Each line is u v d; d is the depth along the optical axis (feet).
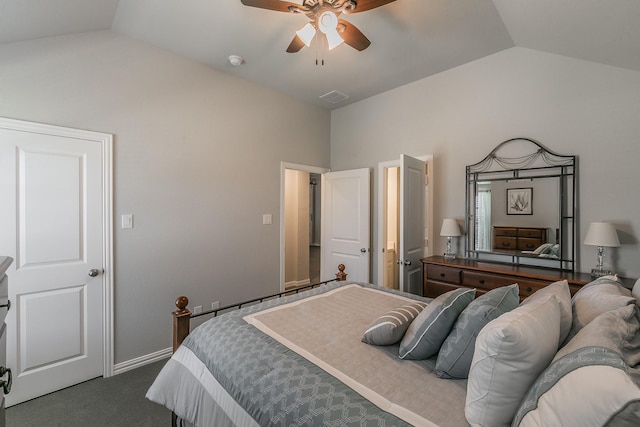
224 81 10.05
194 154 9.34
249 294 10.82
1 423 3.14
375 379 3.63
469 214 9.55
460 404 3.19
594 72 7.46
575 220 7.70
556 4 5.79
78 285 7.25
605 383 1.99
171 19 7.26
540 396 2.39
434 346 4.03
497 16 7.15
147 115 8.34
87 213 7.35
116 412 6.23
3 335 3.35
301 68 9.86
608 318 3.07
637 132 6.92
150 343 8.42
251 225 10.89
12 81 6.37
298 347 4.32
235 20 7.30
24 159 6.53
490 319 3.49
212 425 3.96
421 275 10.32
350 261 12.72
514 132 8.70
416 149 10.88
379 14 7.04
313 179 29.45
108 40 7.64
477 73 9.37
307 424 3.02
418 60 9.36
